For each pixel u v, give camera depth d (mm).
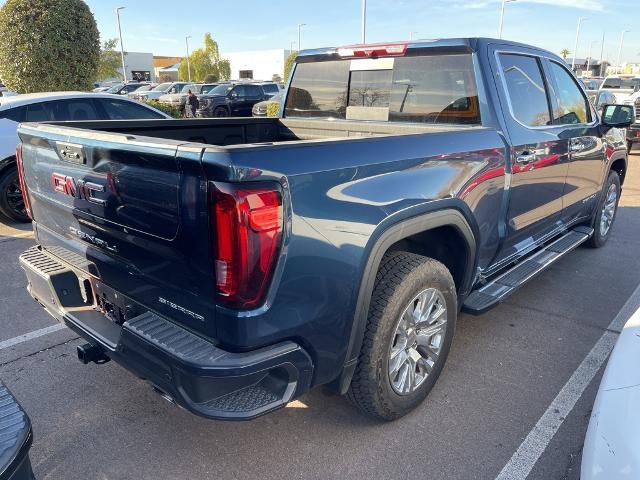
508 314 4180
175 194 1957
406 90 3674
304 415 2920
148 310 2324
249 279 1894
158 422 2881
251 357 1979
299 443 2697
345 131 3977
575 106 4453
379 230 2312
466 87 3346
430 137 2656
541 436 2730
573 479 2441
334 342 2250
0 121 6551
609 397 1821
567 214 4578
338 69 4074
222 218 1840
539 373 3318
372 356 2482
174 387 2045
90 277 2678
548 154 3770
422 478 2455
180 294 2105
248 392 2133
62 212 2682
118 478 2479
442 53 3418
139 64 67750
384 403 2641
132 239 2232
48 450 2660
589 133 4566
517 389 3141
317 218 2059
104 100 7422
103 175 2271
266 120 4375
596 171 4938
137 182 2102
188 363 1939
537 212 3873
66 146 2447
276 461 2574
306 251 2039
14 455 1646
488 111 3262
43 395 3121
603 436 1697
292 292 2029
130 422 2881
